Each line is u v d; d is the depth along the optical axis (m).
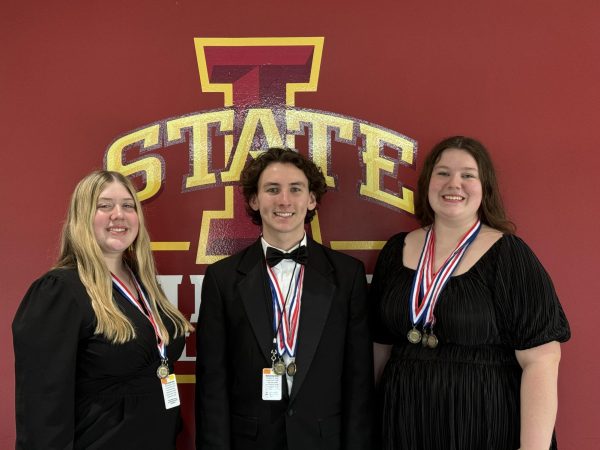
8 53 2.53
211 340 1.98
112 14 2.52
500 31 2.48
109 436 1.71
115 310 1.76
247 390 1.91
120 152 2.52
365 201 2.50
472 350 1.86
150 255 2.01
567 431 2.45
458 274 1.89
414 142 2.48
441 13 2.48
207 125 2.51
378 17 2.49
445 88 2.48
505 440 1.83
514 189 2.48
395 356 2.00
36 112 2.52
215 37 2.51
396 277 2.04
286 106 2.50
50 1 2.52
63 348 1.67
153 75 2.51
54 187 2.52
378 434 2.04
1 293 2.52
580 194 2.46
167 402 1.87
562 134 2.47
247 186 2.12
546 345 1.83
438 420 1.84
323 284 1.99
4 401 2.52
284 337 1.97
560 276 2.46
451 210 1.92
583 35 2.47
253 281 2.00
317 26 2.50
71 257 1.84
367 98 2.49
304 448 1.85
